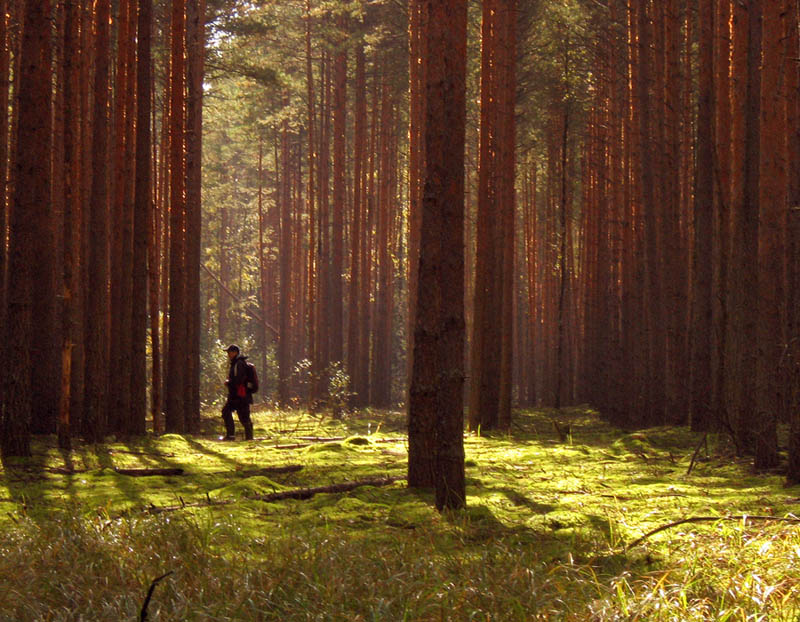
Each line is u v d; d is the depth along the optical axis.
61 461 10.80
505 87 18.62
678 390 17.31
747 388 11.45
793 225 9.89
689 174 22.69
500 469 10.57
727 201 15.22
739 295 11.75
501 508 7.72
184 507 7.62
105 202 13.41
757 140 12.95
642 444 13.61
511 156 18.75
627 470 10.59
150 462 11.53
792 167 10.61
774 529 5.86
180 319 17.00
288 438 16.48
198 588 4.67
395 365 52.12
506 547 5.62
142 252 15.08
